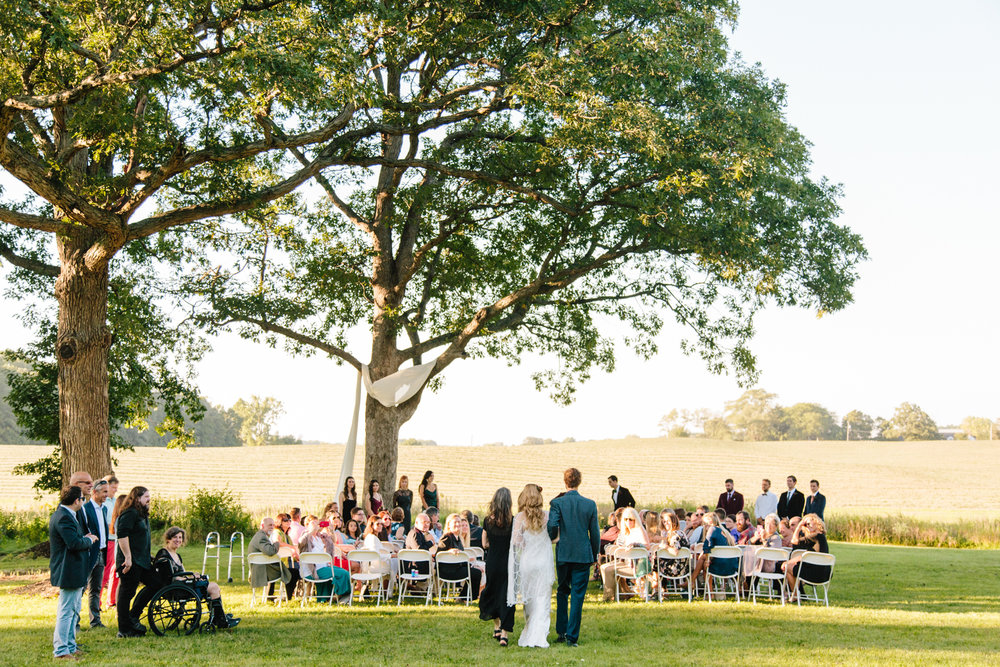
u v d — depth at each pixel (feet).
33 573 49.93
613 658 25.46
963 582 50.52
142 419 68.95
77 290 45.98
